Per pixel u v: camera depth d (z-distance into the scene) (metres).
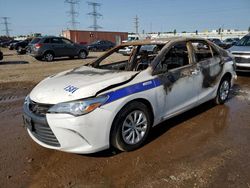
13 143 3.81
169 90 3.85
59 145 3.05
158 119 3.79
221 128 4.21
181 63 4.42
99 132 3.05
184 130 4.14
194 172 2.94
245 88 7.13
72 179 2.87
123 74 3.57
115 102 3.13
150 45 4.42
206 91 4.77
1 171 3.05
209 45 5.01
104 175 2.93
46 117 3.00
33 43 16.38
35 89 3.51
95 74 3.71
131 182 2.79
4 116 5.07
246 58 8.47
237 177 2.82
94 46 28.70
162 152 3.43
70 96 3.03
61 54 16.89
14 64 14.65
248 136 3.88
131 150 3.46
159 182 2.77
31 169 3.09
